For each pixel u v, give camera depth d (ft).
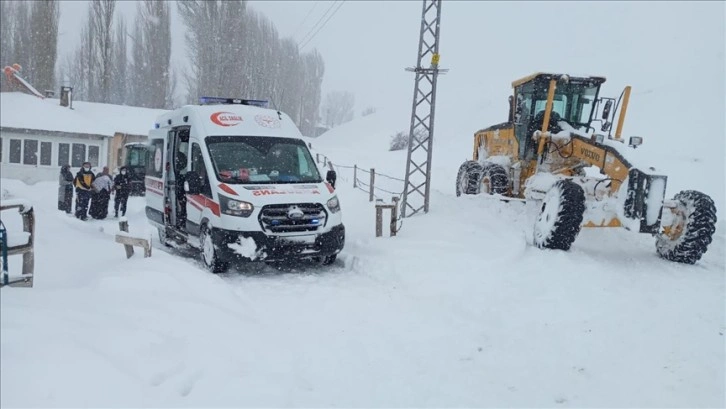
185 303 21.47
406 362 18.61
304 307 24.45
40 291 20.04
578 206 29.84
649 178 28.07
